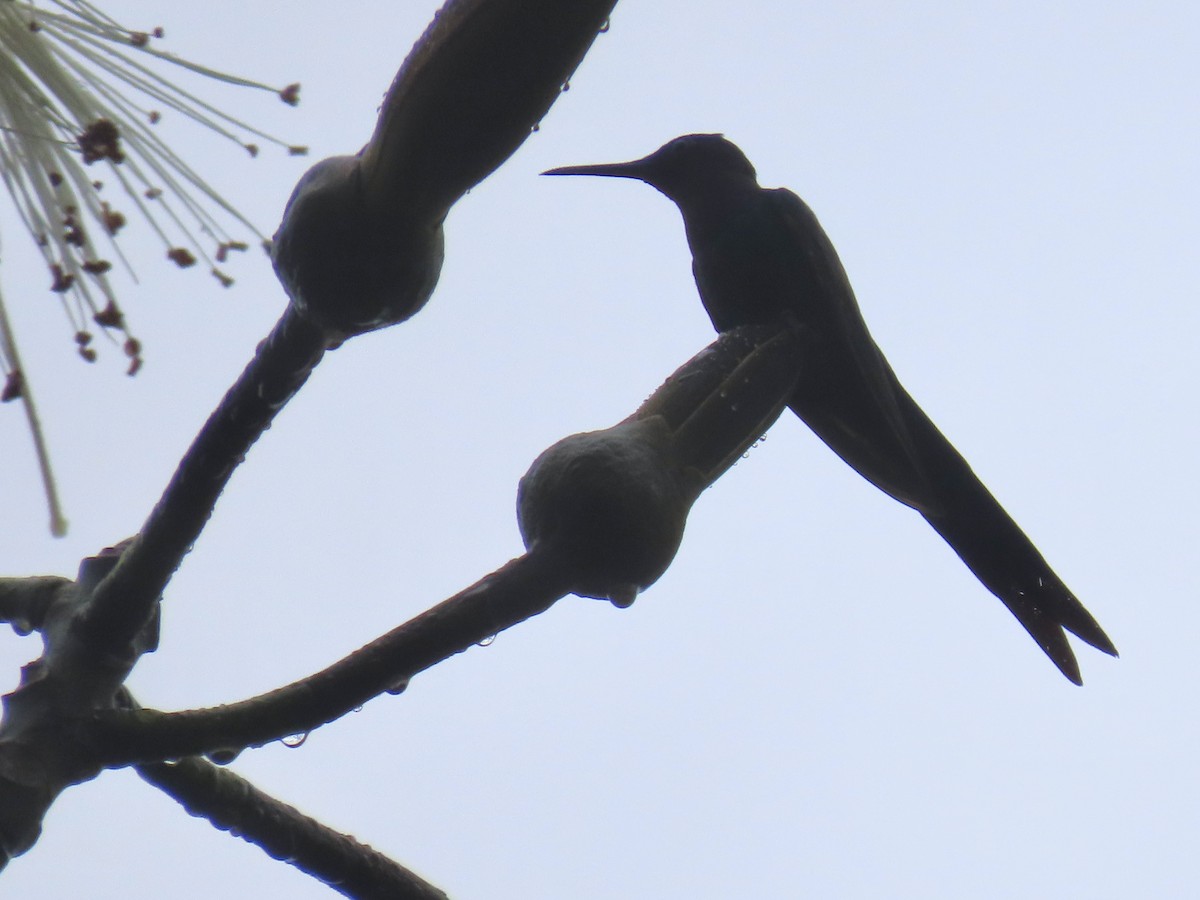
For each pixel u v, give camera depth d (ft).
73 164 3.63
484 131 2.82
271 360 3.19
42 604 3.46
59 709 3.22
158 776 3.64
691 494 3.46
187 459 3.26
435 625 3.16
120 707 3.43
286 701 3.14
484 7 2.73
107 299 3.55
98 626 3.29
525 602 3.24
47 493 3.44
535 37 2.72
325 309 3.05
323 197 2.99
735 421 3.61
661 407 3.57
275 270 3.11
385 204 2.95
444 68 2.76
